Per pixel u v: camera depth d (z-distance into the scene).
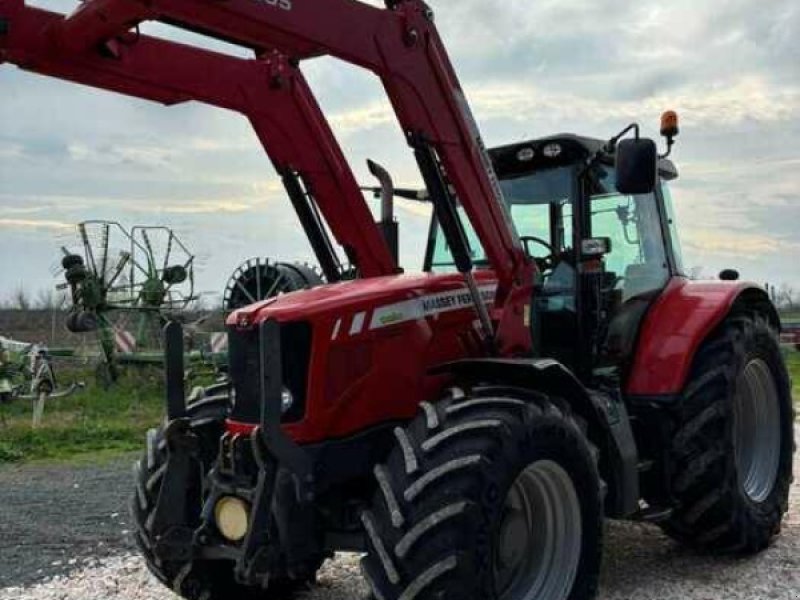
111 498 7.18
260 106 4.44
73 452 9.59
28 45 3.56
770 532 5.36
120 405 13.00
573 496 3.91
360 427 3.85
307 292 4.14
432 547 3.31
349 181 4.79
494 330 4.39
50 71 3.76
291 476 3.59
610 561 5.16
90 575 5.04
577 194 5.04
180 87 4.09
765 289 5.87
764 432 5.68
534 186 5.19
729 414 5.00
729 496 4.96
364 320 3.89
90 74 3.82
